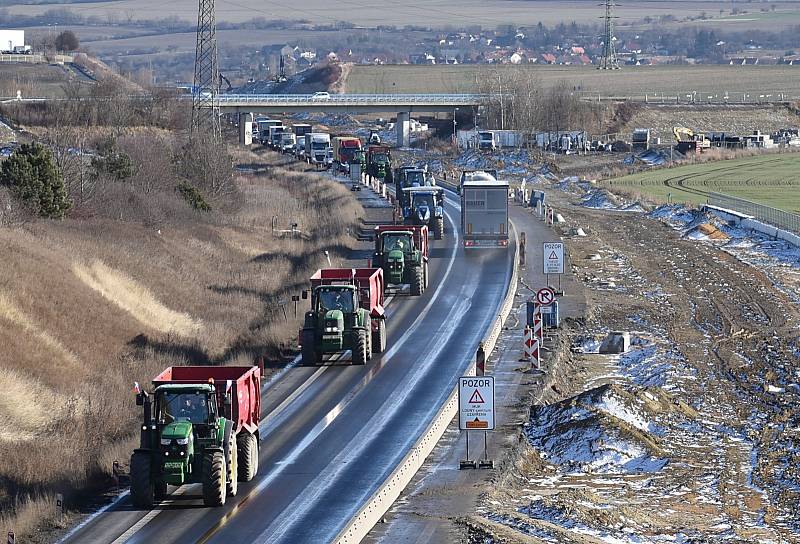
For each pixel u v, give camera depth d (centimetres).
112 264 19338
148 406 9462
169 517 9362
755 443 12444
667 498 10762
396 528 9112
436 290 19975
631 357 16138
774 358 16075
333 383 13875
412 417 12375
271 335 16300
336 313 14562
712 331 18025
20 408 12488
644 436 12281
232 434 9825
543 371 14375
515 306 18525
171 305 18638
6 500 9700
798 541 9556
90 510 9594
